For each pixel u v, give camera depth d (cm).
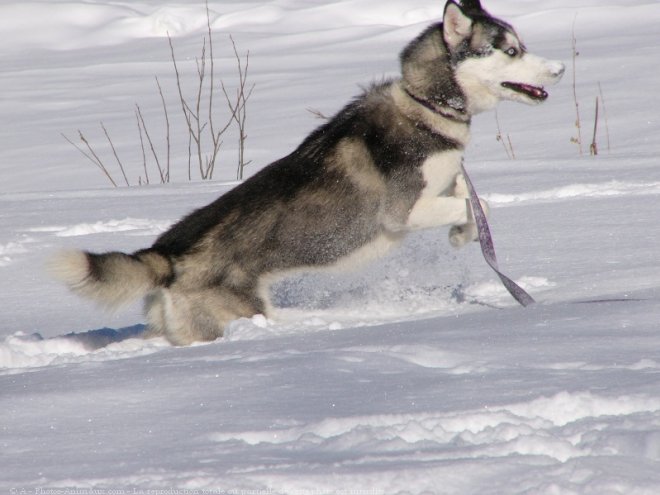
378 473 353
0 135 2583
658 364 494
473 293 861
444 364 550
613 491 324
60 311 955
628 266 879
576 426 401
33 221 1434
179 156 2186
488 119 2200
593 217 1160
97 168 2158
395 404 452
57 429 454
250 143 2223
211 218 865
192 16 5334
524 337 593
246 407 468
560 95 2339
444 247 1055
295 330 778
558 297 779
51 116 2841
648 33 3334
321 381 509
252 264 855
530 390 459
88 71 3794
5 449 424
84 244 1243
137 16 5456
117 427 450
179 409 475
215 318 846
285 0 5597
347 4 5178
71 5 5609
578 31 3572
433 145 880
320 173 876
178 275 844
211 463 382
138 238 1266
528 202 1324
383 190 880
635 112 2086
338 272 893
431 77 888
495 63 884
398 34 4094
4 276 1104
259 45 4306
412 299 862
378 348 585
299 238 864
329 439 404
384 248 908
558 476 342
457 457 373
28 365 721
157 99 3019
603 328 602
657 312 635
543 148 1898
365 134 884
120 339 849
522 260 970
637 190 1326
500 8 4691
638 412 416
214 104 2791
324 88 2867
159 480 360
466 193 926
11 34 5300
